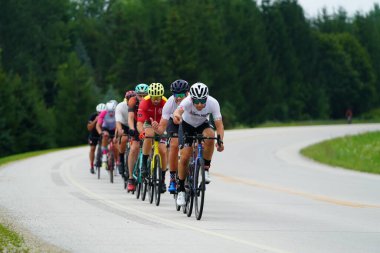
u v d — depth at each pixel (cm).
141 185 2558
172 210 2216
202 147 2031
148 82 14862
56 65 14825
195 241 1587
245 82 18400
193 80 16462
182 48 16412
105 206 2278
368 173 4241
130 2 18962
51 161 4644
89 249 1467
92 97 11925
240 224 1905
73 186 2977
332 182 3512
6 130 10006
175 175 2178
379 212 2256
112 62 17150
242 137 8831
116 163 3284
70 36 16988
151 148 2444
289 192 2945
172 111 2188
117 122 2938
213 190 3009
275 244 1566
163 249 1474
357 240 1655
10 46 14600
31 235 1642
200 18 17812
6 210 2108
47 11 15475
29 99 10419
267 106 18625
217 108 2061
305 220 2017
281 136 9419
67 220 1919
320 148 7069
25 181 3142
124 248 1484
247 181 3494
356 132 11056
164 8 18775
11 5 14550
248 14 19888
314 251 1487
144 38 15025
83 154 5525
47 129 10538
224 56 17650
